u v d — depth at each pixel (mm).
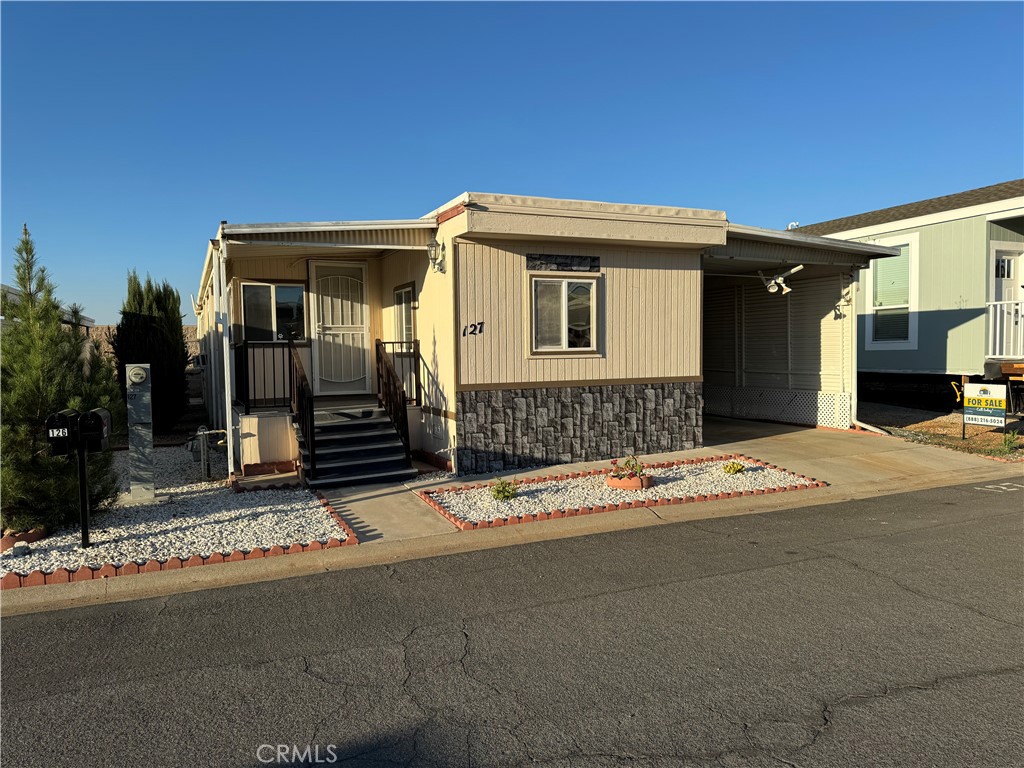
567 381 10883
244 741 3564
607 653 4527
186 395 19828
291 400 10891
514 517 7785
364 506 8453
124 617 5277
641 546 7012
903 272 17156
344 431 10680
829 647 4562
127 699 4008
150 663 4477
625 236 10648
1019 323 14320
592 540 7273
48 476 6914
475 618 5164
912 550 6746
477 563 6516
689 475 10016
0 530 6949
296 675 4285
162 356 16188
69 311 8945
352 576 6195
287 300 12297
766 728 3600
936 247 16359
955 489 9633
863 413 16719
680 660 4406
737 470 10039
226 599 5645
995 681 4070
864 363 18203
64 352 7309
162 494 8914
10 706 3941
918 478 10273
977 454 11711
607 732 3588
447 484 9562
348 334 12742
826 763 3285
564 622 5062
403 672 4305
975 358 15555
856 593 5574
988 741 3443
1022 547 6820
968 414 12367
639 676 4199
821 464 10977
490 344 10336
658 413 11641
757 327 16766
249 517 7793
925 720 3646
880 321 17781
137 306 17766
